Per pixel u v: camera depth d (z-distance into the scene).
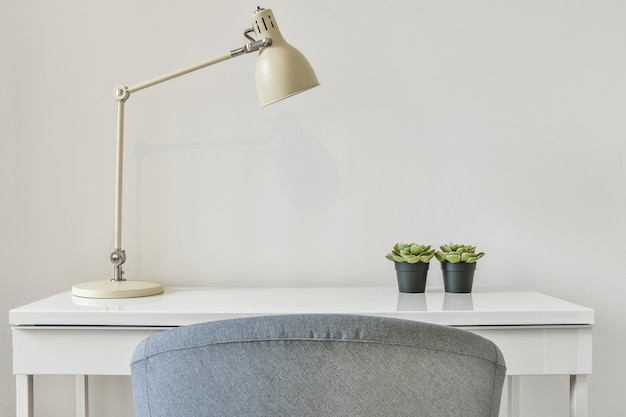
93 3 1.97
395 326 0.88
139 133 1.98
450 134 1.96
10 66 1.97
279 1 1.96
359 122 1.96
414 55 1.96
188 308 1.50
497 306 1.51
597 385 1.97
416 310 1.46
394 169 1.97
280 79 1.65
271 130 1.97
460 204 1.96
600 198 1.96
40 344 1.46
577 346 1.45
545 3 1.95
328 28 1.96
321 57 1.96
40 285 1.98
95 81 1.97
